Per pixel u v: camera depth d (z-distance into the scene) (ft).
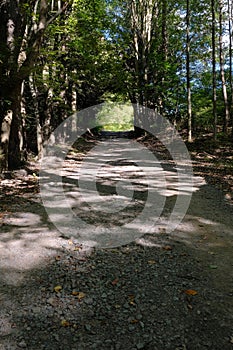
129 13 68.90
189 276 12.10
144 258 13.69
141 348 8.47
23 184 28.09
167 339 8.79
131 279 11.92
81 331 9.11
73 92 59.36
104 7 62.80
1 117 29.76
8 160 34.12
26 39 29.12
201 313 9.87
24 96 40.68
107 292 11.05
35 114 41.45
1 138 29.89
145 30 68.08
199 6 59.62
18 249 14.57
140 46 69.67
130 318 9.66
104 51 43.06
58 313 9.90
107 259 13.62
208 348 8.46
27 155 40.34
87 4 43.45
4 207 21.09
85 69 43.19
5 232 16.70
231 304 10.31
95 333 9.03
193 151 46.52
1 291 11.09
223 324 9.36
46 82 37.47
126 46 54.95
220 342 8.67
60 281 11.77
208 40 63.82
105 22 46.96
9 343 8.63
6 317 9.69
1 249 14.55
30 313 9.89
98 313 9.89
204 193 24.53
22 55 33.04
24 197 23.80
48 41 38.19
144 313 9.89
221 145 46.93
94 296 10.80
